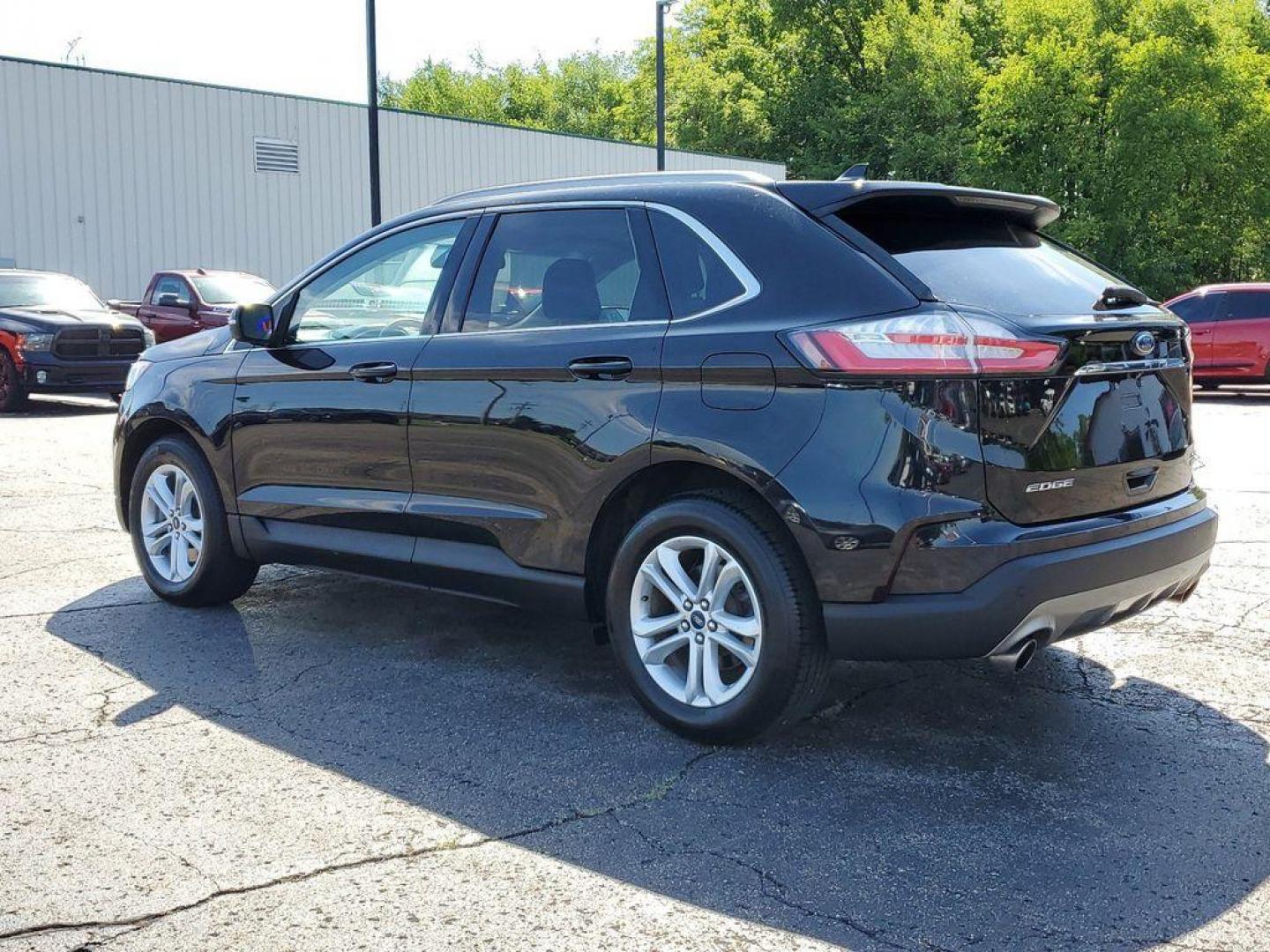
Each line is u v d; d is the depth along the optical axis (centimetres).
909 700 423
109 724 399
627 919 272
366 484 465
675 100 5178
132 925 269
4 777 354
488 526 425
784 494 347
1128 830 319
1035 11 4044
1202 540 391
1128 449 369
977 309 343
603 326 398
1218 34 3841
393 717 407
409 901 281
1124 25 3950
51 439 1223
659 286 390
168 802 336
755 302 365
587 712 411
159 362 558
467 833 318
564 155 3322
